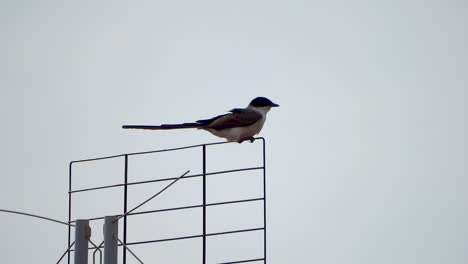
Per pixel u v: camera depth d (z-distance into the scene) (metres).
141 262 11.32
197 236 12.04
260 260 11.59
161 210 12.35
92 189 12.84
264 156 12.28
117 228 11.43
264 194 12.01
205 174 12.38
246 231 11.84
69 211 12.77
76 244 11.32
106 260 11.21
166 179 12.54
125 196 12.66
